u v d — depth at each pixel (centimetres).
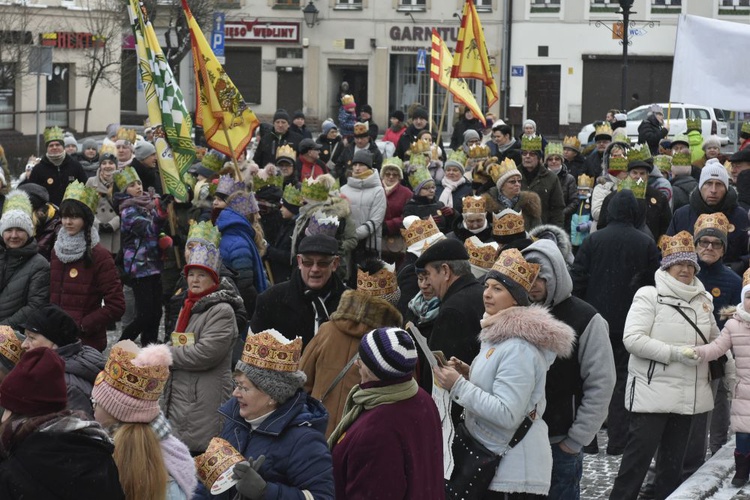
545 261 855
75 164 1920
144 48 1513
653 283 1201
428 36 6250
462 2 6200
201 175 1554
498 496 778
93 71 4781
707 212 1383
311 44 6341
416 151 2062
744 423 1041
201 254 943
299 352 645
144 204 1517
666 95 6078
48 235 1468
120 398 579
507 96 6119
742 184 1509
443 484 691
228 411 657
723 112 4912
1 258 1184
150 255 1511
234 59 6397
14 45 4222
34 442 539
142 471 572
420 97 6309
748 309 1031
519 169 1767
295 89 6381
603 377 848
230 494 641
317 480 627
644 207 1424
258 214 1330
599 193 1677
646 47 6041
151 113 1512
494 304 779
